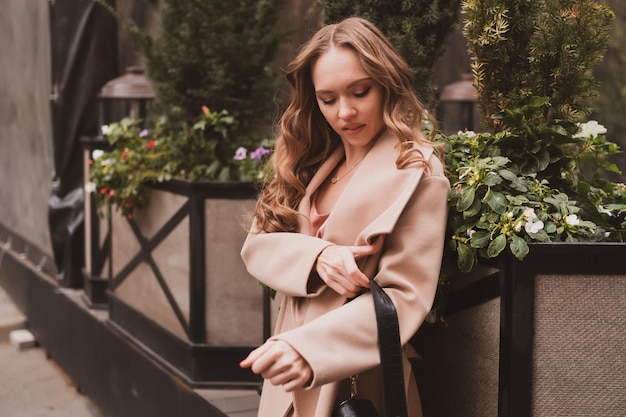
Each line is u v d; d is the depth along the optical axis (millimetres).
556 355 1711
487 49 2115
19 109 7004
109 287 4441
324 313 1786
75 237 5531
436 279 1685
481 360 1843
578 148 2240
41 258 6500
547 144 1938
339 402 1798
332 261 1692
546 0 2086
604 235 1847
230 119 3615
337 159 1934
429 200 1697
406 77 1781
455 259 1886
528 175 1898
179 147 3709
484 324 1826
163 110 4012
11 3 7031
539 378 1711
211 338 3406
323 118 1936
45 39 5965
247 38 3832
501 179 1798
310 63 1808
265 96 3830
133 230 4008
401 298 1652
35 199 6590
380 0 2697
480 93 2172
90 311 4809
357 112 1753
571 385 1716
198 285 3389
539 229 1734
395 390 1598
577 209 1788
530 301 1698
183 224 3475
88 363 4785
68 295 5328
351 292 1682
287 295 1940
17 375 5648
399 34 2715
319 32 1801
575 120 2182
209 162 3727
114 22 5441
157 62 3885
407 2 2684
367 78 1723
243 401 3158
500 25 2047
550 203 1822
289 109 1931
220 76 3725
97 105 5484
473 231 1762
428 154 1719
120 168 3811
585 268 1696
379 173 1748
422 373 2100
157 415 3680
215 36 3758
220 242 3375
